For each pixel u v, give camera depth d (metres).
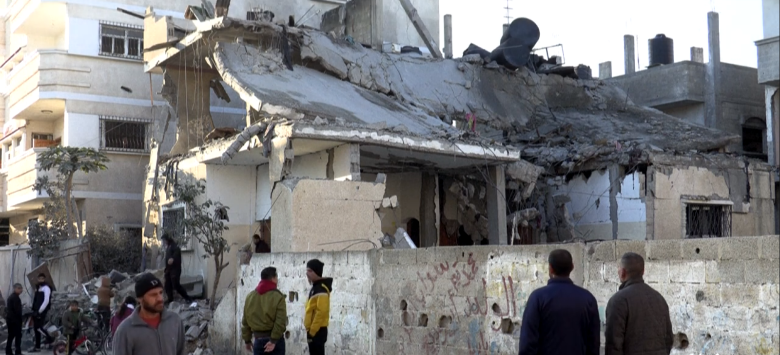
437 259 10.66
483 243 21.77
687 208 20.80
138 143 27.42
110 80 27.19
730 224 21.55
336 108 19.02
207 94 23.84
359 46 23.30
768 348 7.19
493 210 20.16
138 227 27.11
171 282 18.52
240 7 25.66
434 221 21.41
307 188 16.66
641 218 20.06
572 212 21.70
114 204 26.75
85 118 26.70
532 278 9.31
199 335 16.17
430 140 18.19
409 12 28.08
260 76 19.66
